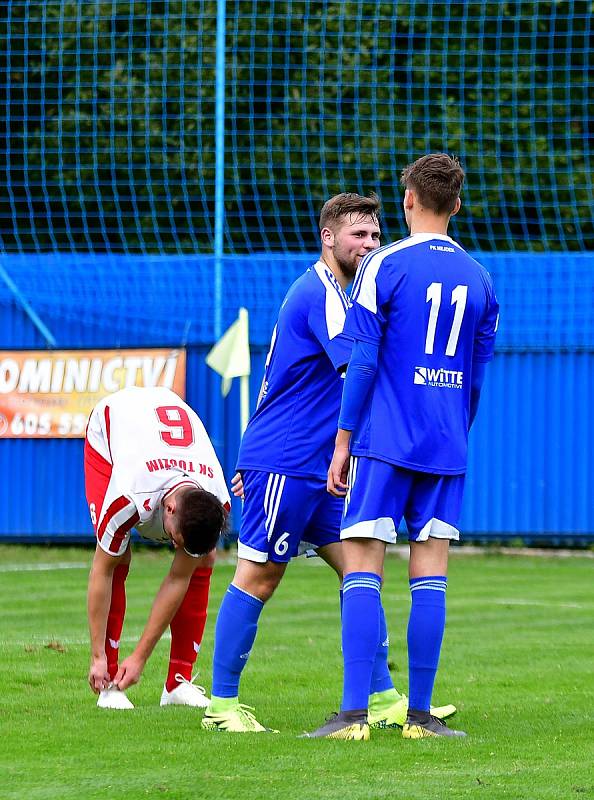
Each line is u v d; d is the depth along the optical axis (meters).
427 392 17.41
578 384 53.34
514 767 15.31
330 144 68.31
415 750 16.34
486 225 68.94
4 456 53.78
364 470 17.41
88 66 68.62
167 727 18.31
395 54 68.31
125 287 54.88
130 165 61.31
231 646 18.44
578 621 32.84
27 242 70.31
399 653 27.31
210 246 68.50
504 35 66.75
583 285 53.28
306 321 18.66
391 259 17.38
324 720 19.30
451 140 68.19
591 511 53.22
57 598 37.16
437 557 17.75
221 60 54.31
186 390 53.38
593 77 69.31
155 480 19.52
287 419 18.70
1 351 53.56
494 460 53.47
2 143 69.44
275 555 18.72
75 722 18.69
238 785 14.23
